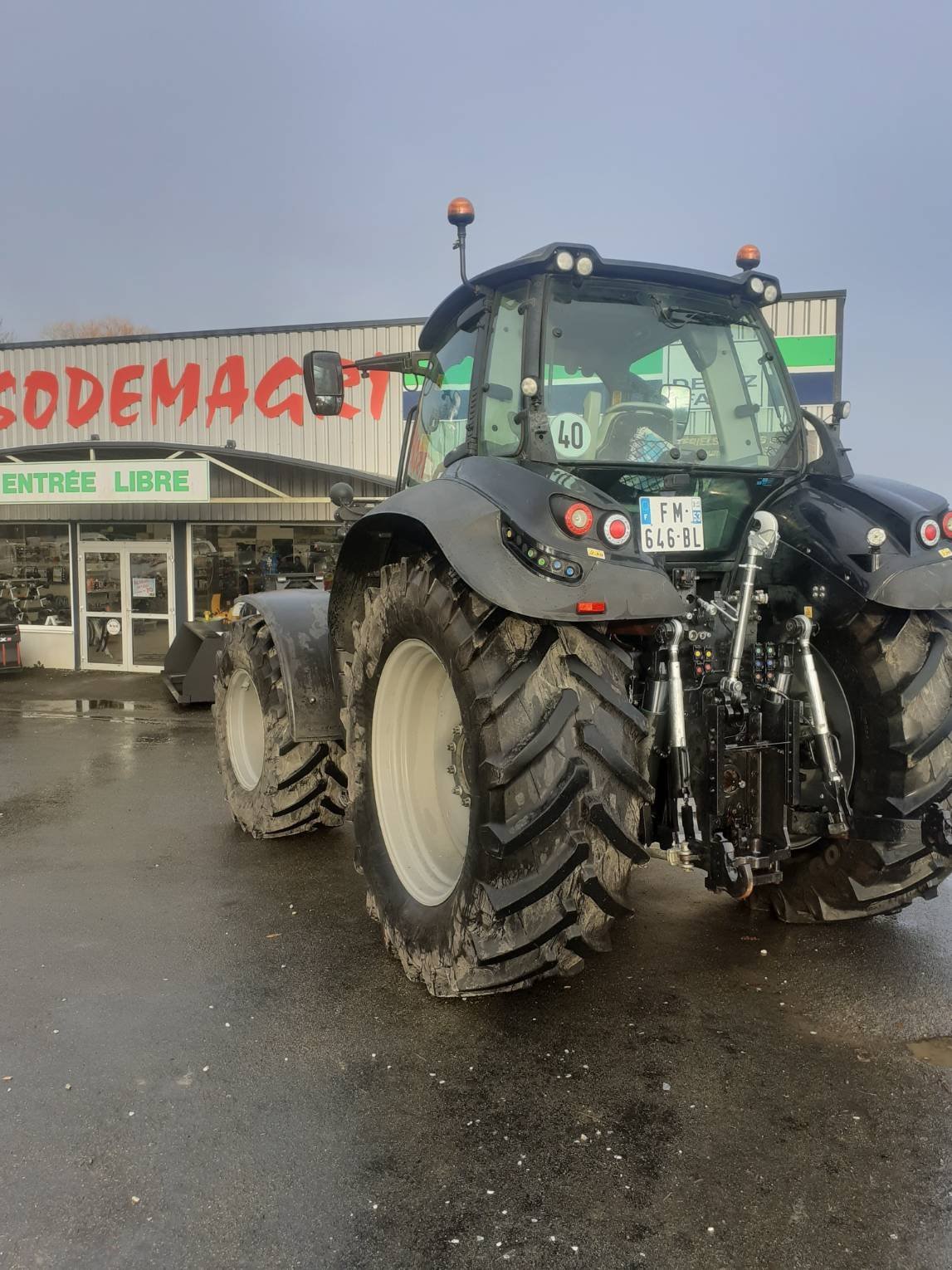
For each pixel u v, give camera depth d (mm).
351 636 3730
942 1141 2250
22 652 13453
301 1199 2076
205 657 9531
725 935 3494
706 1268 1859
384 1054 2688
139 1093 2498
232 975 3229
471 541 2504
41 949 3461
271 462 11719
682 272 3088
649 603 2492
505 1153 2229
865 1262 1866
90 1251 1925
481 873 2562
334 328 11562
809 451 3744
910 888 3105
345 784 4527
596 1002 2988
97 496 10883
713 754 2693
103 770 6656
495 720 2510
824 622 3057
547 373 2953
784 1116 2361
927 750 2932
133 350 12195
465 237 3070
